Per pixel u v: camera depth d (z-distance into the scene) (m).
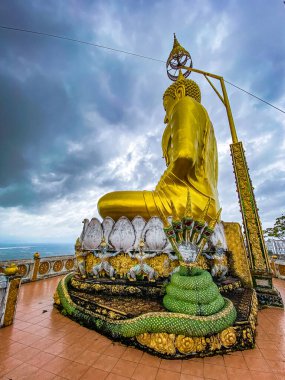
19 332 4.50
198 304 3.91
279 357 3.63
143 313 4.10
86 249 6.74
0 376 3.05
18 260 8.84
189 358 3.54
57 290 6.14
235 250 7.60
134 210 7.52
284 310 6.48
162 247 6.21
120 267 6.27
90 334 4.45
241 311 4.54
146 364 3.40
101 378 3.05
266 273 7.10
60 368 3.27
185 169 8.18
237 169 8.48
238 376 3.12
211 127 10.09
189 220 4.35
